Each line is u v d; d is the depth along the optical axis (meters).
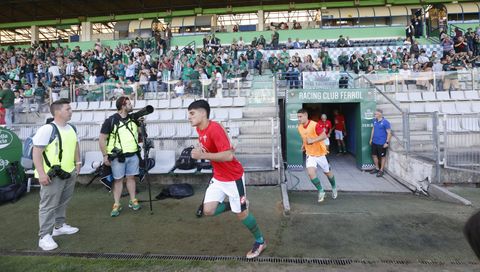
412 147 8.70
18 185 6.85
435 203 6.36
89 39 27.58
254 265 3.76
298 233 4.68
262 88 11.73
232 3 26.58
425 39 20.36
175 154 8.62
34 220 5.51
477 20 23.06
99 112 12.08
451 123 8.01
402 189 8.03
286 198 6.17
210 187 3.90
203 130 3.76
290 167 10.27
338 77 12.55
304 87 12.62
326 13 24.58
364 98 10.23
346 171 10.03
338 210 5.80
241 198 3.83
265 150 8.73
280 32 22.48
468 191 6.93
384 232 4.67
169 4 27.94
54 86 15.34
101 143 5.47
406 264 3.74
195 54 18.97
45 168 4.27
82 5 27.77
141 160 6.05
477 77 12.20
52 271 3.71
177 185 6.85
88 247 4.34
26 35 30.47
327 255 3.98
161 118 11.66
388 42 20.42
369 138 10.07
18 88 15.96
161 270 3.69
